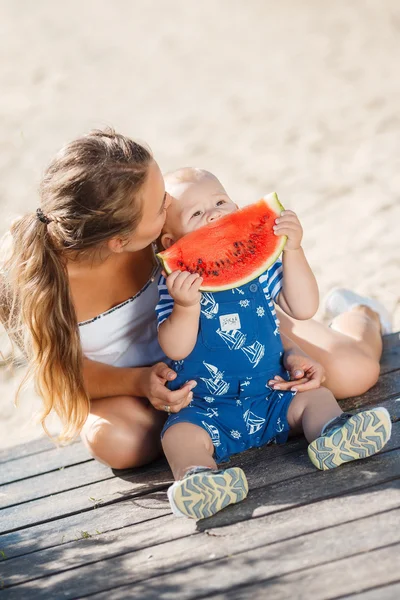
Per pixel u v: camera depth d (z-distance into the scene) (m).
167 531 2.89
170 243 3.37
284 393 3.25
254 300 3.21
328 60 10.98
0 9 16.44
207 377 3.22
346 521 2.66
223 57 12.16
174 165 8.86
